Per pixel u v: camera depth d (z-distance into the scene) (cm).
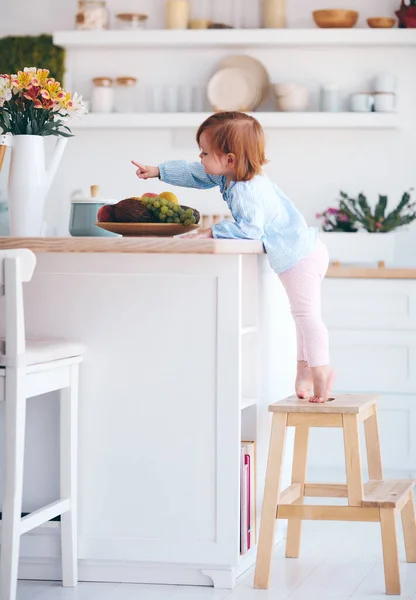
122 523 253
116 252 236
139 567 254
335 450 405
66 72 491
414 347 404
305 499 374
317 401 258
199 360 248
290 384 311
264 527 250
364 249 440
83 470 254
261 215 261
